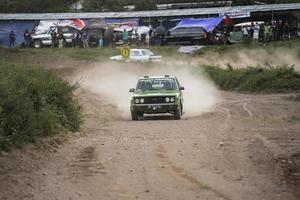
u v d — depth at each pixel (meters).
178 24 80.56
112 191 12.74
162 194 12.45
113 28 83.25
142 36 80.12
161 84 32.94
